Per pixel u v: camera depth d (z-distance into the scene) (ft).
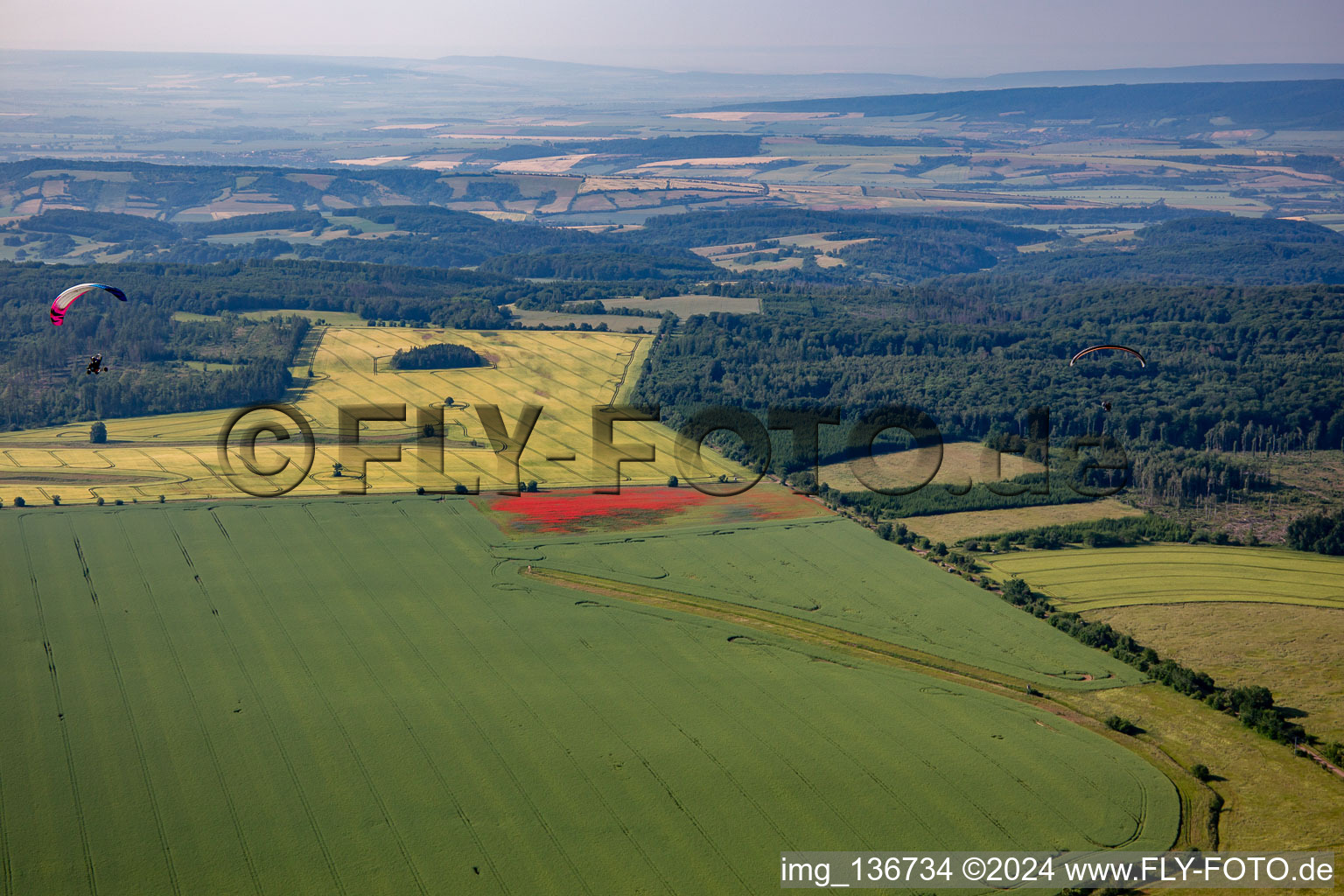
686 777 330.13
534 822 310.65
